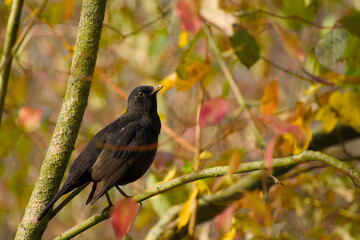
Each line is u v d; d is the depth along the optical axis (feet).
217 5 15.74
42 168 20.84
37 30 30.66
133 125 26.71
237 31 20.36
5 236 43.11
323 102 21.26
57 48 38.70
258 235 20.10
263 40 35.47
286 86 40.63
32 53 39.73
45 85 38.73
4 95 25.38
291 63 40.27
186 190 26.50
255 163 18.83
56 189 20.67
